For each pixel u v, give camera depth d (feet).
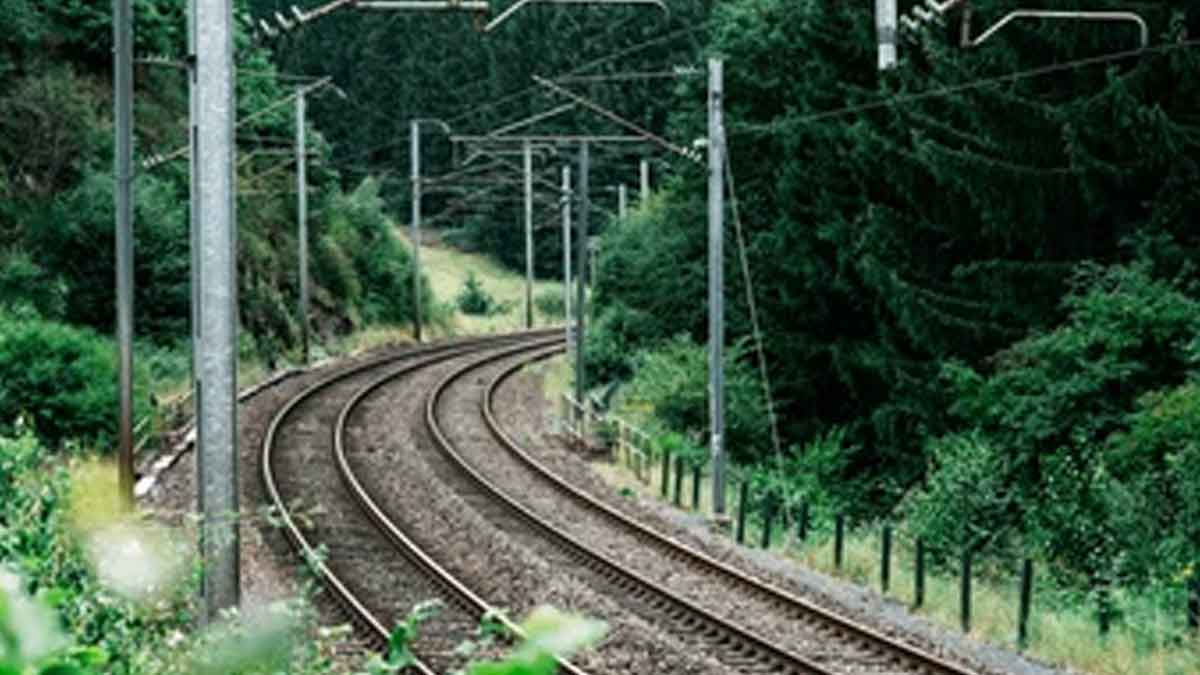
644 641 174.91
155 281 426.51
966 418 299.38
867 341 353.31
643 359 417.90
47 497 80.12
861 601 206.28
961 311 319.06
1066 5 299.17
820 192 353.92
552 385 457.27
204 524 103.24
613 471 323.78
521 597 200.23
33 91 425.28
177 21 526.57
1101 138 298.15
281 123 626.64
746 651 174.40
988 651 177.37
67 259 414.00
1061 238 316.60
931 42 314.14
